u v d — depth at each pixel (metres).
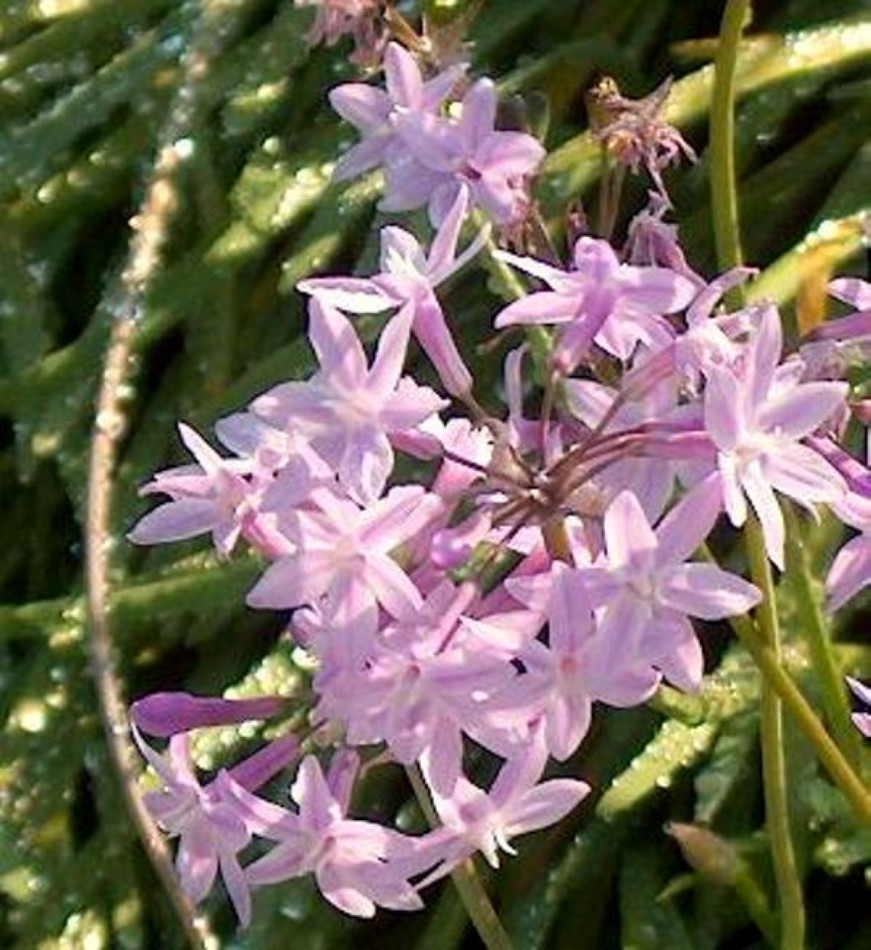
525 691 0.37
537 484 0.39
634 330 0.39
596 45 0.67
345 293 0.39
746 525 0.42
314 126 0.68
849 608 0.58
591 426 0.40
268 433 0.40
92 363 0.66
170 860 0.50
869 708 0.53
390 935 0.59
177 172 0.68
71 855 0.61
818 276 0.49
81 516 0.64
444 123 0.42
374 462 0.37
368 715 0.37
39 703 0.62
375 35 0.45
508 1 0.69
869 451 0.42
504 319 0.39
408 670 0.37
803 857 0.55
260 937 0.58
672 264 0.42
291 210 0.66
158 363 0.67
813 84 0.64
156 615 0.62
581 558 0.39
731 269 0.42
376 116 0.43
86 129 0.71
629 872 0.56
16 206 0.71
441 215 0.42
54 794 0.61
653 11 0.69
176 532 0.40
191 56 0.67
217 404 0.64
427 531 0.39
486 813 0.39
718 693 0.57
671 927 0.55
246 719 0.41
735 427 0.37
